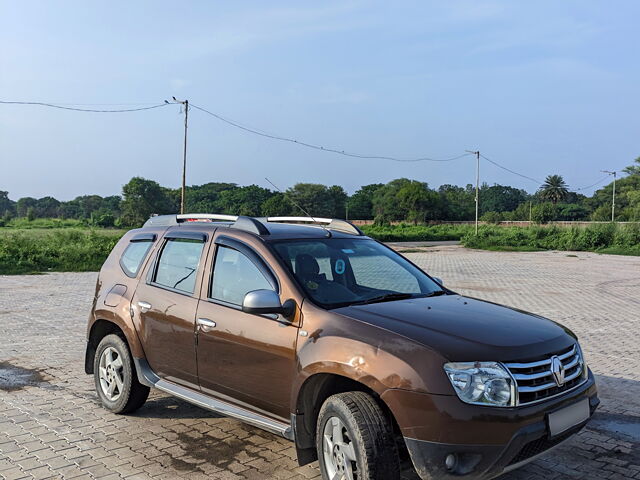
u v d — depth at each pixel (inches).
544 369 136.2
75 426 200.5
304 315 152.0
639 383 260.8
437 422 124.2
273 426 155.9
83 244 970.1
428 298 172.9
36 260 842.8
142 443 185.9
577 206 5280.5
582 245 1523.1
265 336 157.6
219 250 183.2
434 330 139.2
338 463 138.8
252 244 173.9
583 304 515.5
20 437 189.9
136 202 4087.1
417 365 128.5
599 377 271.4
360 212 5009.8
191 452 179.3
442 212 4591.5
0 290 584.4
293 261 168.4
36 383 254.5
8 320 412.2
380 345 134.7
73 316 430.3
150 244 210.8
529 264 999.6
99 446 182.9
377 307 154.9
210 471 165.8
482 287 649.0
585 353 321.7
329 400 139.5
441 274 799.7
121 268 218.2
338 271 175.9
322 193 4552.2
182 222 213.3
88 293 564.1
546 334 147.6
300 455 151.5
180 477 161.3
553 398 135.3
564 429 136.3
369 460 127.9
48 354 308.8
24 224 3233.3
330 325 145.5
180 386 188.1
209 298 178.4
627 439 195.0
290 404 150.6
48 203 6274.6
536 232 1672.0
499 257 1198.9
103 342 216.2
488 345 133.8
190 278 187.9
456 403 124.3
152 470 165.6
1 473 161.9
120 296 208.5
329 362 139.0
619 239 1505.9
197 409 220.1
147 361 199.6
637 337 367.2
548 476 165.5
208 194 4894.2
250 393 163.5
